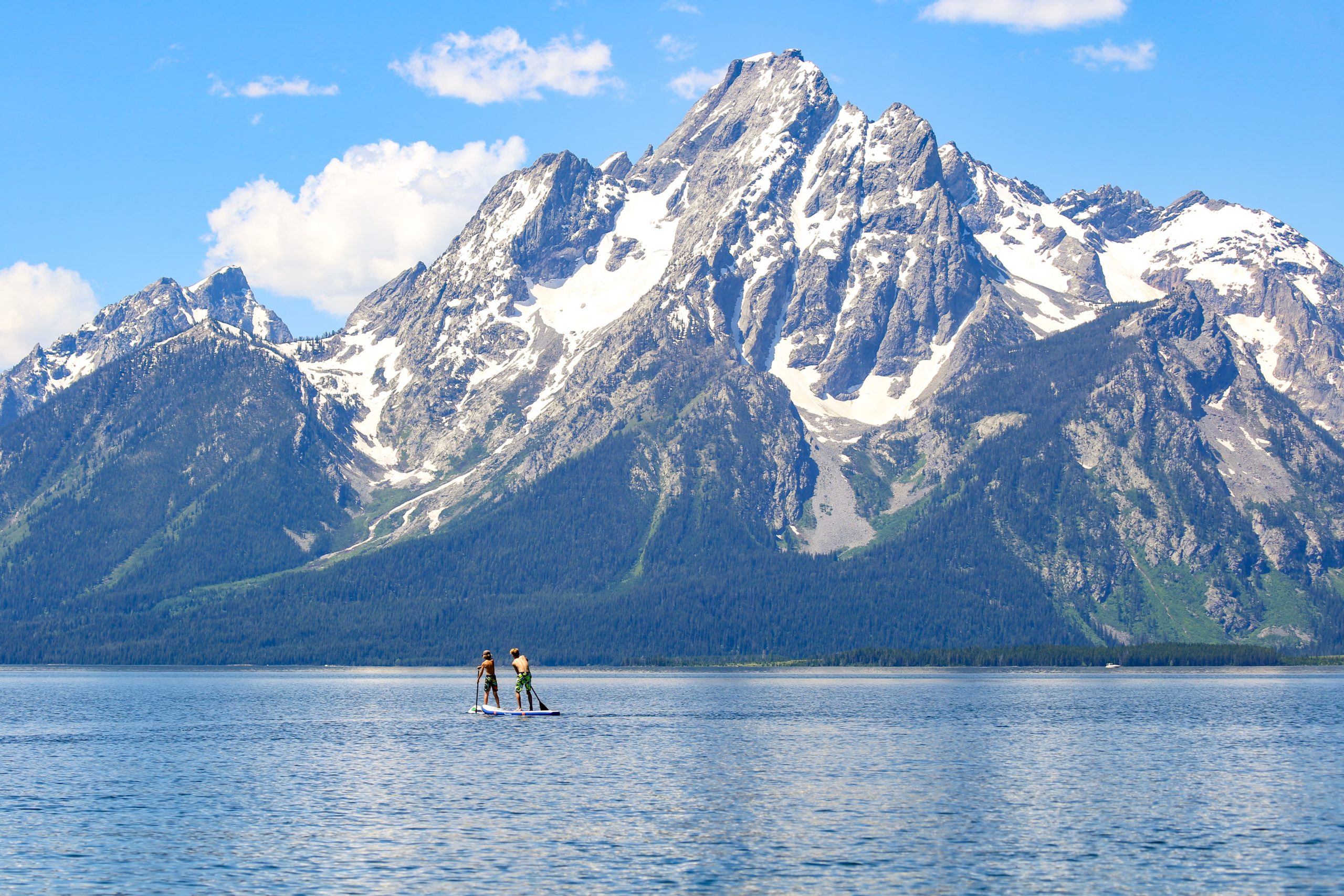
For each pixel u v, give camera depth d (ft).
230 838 418.31
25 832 432.25
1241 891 349.00
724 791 515.09
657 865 377.30
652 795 504.84
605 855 389.39
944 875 365.40
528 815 458.09
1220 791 520.01
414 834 422.00
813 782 542.16
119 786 543.39
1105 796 506.07
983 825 439.63
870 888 351.87
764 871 369.50
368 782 545.85
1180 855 392.06
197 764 624.59
